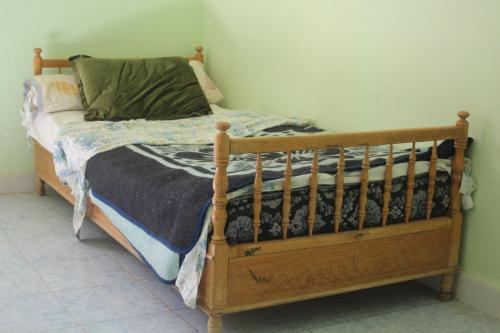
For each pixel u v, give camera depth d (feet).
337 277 8.48
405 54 10.23
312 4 12.21
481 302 9.32
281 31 13.17
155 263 8.26
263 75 13.91
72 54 14.60
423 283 10.21
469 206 9.34
